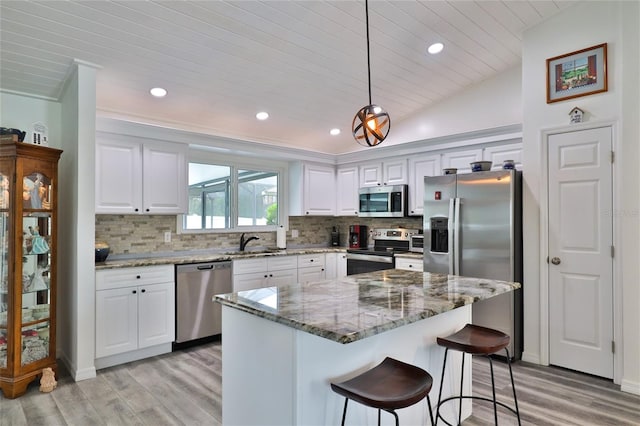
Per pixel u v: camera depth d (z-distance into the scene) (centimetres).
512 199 342
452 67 402
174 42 300
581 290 317
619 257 294
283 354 166
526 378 306
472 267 364
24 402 266
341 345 176
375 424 191
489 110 429
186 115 411
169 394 279
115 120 349
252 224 507
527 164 345
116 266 331
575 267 320
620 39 296
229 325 203
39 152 290
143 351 351
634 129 284
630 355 283
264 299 198
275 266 448
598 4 308
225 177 481
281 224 536
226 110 416
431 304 186
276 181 535
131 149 368
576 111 316
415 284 241
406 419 208
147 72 329
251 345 187
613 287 301
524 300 346
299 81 384
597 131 308
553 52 331
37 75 308
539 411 254
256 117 443
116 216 386
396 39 342
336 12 297
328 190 551
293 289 225
